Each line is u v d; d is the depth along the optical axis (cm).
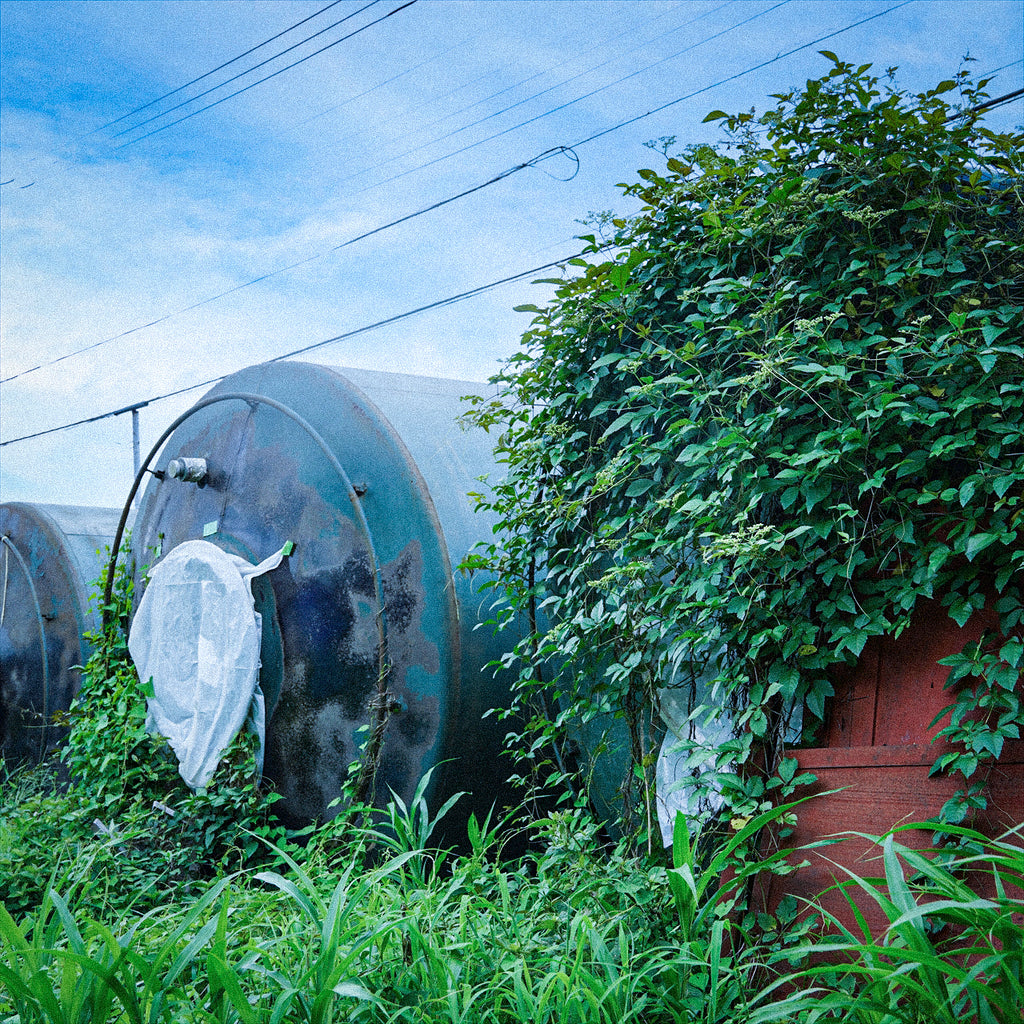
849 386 362
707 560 364
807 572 366
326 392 593
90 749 688
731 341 392
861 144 377
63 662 901
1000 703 314
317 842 532
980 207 363
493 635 525
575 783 490
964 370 341
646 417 398
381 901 366
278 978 279
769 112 390
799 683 365
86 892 496
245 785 596
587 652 445
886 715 350
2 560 998
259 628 606
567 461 457
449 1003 286
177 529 696
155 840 615
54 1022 270
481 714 518
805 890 339
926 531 346
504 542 482
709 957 306
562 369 458
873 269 368
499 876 371
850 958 316
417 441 561
